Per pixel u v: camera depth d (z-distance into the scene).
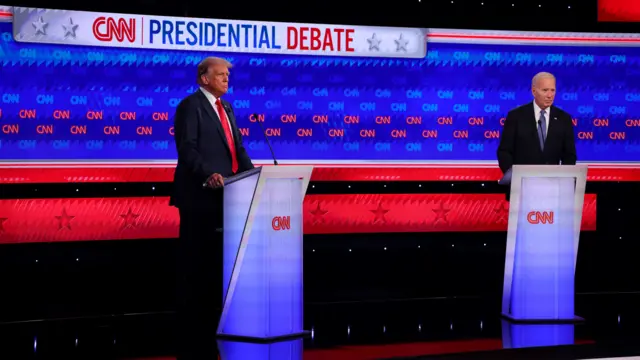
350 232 6.67
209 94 4.88
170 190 6.44
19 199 6.15
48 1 6.21
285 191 4.37
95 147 6.28
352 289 6.66
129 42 6.30
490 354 4.21
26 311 5.73
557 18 6.83
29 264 6.16
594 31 6.85
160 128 6.38
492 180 6.82
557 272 4.91
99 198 6.30
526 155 5.52
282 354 4.09
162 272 6.42
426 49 6.71
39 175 6.18
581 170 4.82
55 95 6.20
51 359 4.12
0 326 5.04
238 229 4.30
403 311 5.61
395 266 6.72
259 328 4.34
